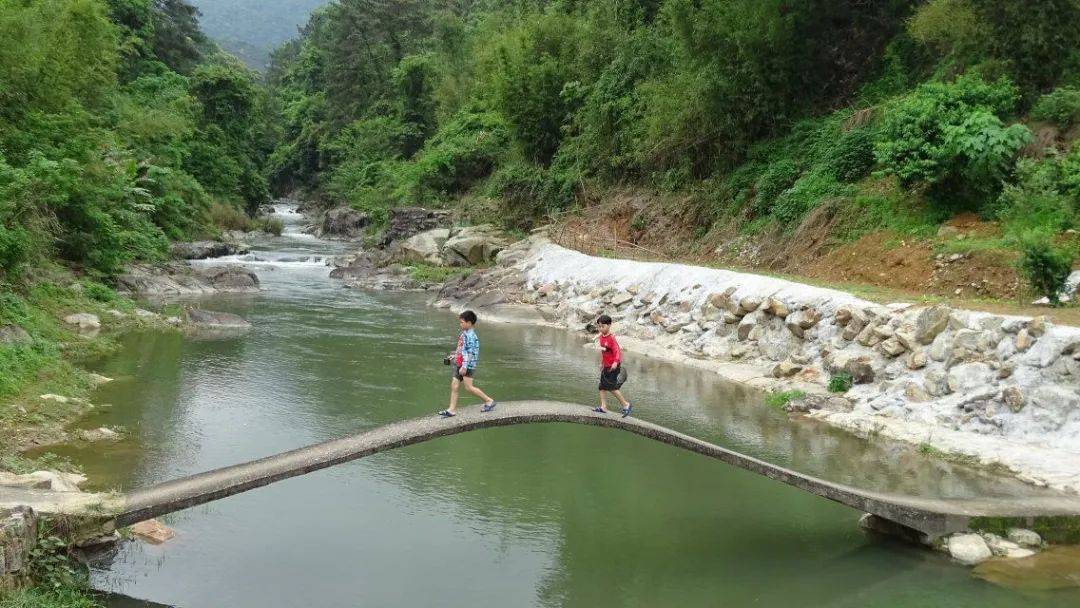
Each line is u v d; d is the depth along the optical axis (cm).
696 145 2491
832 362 1342
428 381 1455
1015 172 1560
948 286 1505
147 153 3438
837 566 762
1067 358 1033
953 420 1105
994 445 1017
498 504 910
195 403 1248
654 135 2539
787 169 2183
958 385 1136
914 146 1694
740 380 1462
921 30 1892
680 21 2362
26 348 1269
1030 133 1554
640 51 2833
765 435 1145
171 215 3300
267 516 859
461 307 2372
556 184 3105
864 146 1995
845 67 2383
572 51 3322
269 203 6034
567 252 2453
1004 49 1745
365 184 5044
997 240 1520
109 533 689
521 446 1131
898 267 1650
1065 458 954
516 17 4412
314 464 744
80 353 1502
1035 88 1720
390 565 749
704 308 1736
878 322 1316
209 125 4484
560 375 1523
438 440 1154
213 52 8025
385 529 833
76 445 1012
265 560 750
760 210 2208
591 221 2705
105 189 2250
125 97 3606
